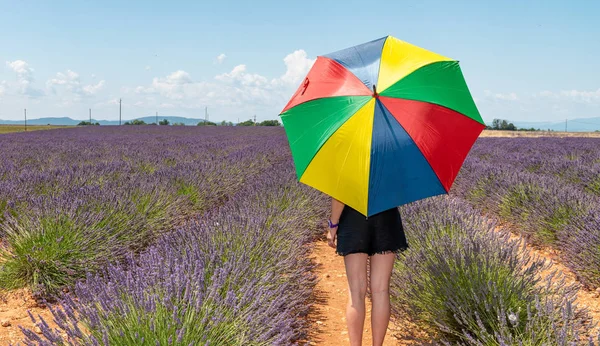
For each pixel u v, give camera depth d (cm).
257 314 286
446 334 321
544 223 599
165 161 1258
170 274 304
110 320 253
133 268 335
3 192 612
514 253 383
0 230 548
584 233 474
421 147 225
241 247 399
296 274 409
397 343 333
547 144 1988
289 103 261
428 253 376
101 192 566
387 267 266
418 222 481
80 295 285
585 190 793
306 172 237
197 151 1653
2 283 421
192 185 773
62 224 453
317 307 411
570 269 480
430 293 332
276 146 2050
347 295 443
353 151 228
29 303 401
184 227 471
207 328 251
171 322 251
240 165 1137
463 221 475
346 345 333
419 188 229
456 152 231
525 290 316
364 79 237
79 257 438
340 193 234
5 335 334
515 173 827
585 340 279
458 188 965
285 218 580
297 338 336
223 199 892
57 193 658
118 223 504
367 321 381
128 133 3841
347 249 262
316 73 256
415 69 236
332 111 235
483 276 319
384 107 228
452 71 242
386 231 261
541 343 248
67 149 1636
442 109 229
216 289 286
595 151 1489
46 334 239
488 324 292
